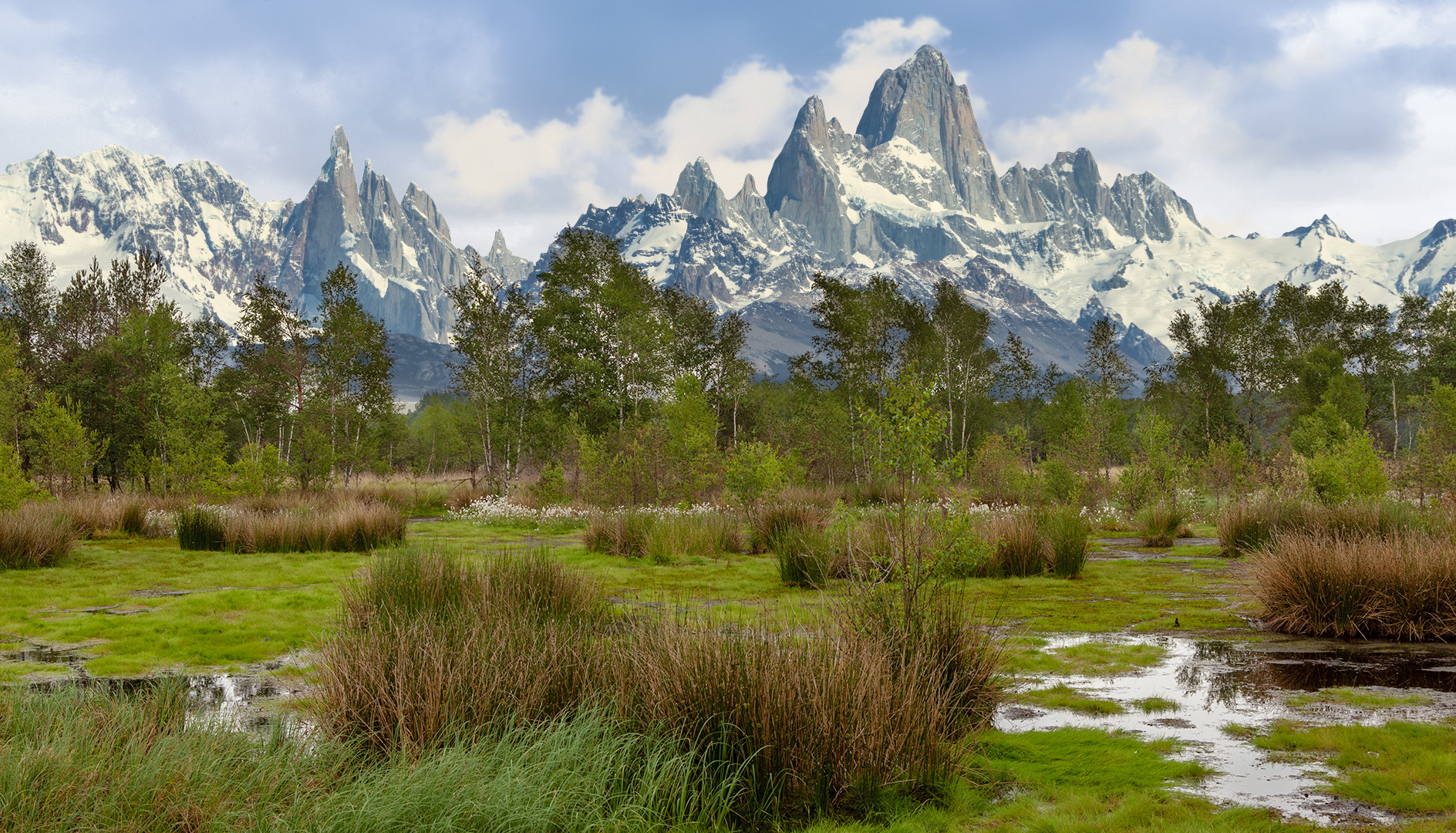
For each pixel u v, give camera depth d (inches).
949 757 192.7
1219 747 211.6
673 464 920.9
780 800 177.0
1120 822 162.7
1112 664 305.3
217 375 1659.7
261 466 1094.4
